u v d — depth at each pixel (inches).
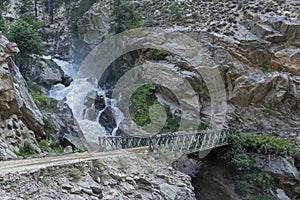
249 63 727.7
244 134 597.0
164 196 323.6
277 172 515.5
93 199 255.8
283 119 687.7
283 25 742.5
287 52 715.4
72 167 268.7
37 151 450.9
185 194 351.6
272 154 534.3
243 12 887.7
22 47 679.1
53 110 594.6
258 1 937.5
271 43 741.9
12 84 468.8
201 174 532.4
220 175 535.5
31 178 229.5
